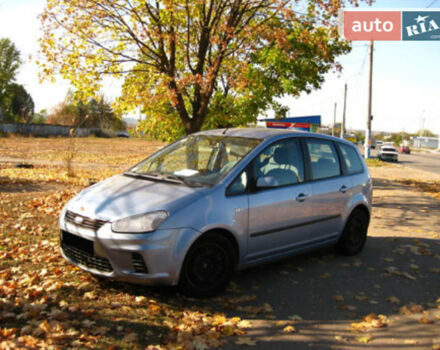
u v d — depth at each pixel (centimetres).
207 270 425
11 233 647
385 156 3944
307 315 407
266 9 1125
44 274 471
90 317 371
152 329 357
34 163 1972
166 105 1235
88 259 416
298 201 504
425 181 1862
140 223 391
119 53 1023
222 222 424
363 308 428
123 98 1065
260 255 473
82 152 3012
